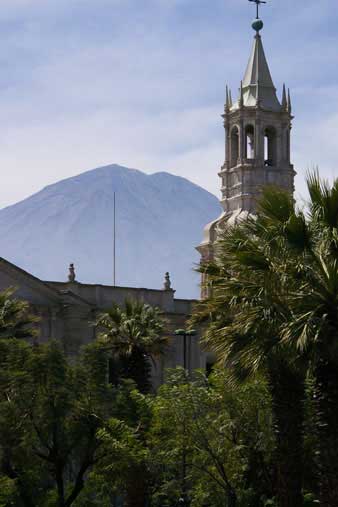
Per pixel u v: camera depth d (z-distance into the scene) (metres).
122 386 63.91
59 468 60.00
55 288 95.44
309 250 42.31
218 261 47.19
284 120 114.88
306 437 52.56
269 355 42.72
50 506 60.34
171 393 61.16
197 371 64.25
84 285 99.31
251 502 58.56
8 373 60.09
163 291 102.81
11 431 57.91
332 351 40.69
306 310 41.72
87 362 62.38
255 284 44.03
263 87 115.44
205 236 114.56
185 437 59.62
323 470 40.62
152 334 72.94
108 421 59.41
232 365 45.06
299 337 40.28
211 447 59.59
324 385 41.28
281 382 43.91
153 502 65.94
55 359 60.16
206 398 60.09
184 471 60.75
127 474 60.22
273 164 115.19
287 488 43.50
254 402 59.22
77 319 96.19
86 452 60.22
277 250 43.22
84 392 60.69
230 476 59.72
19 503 59.91
